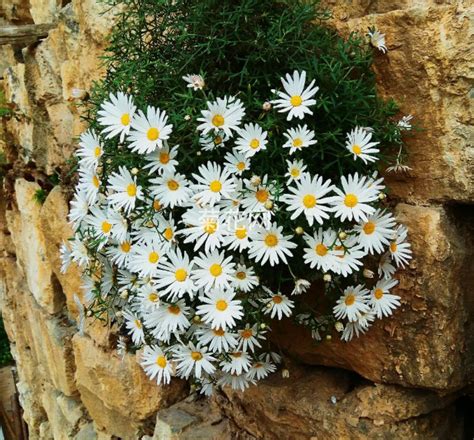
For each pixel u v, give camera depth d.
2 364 2.12
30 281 1.31
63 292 1.23
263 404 0.80
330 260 0.55
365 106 0.57
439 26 0.58
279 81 0.58
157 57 0.63
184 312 0.59
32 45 1.13
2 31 1.09
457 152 0.59
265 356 0.73
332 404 0.73
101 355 1.03
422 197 0.63
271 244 0.54
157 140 0.55
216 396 0.90
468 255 0.63
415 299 0.63
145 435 1.02
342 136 0.57
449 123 0.59
